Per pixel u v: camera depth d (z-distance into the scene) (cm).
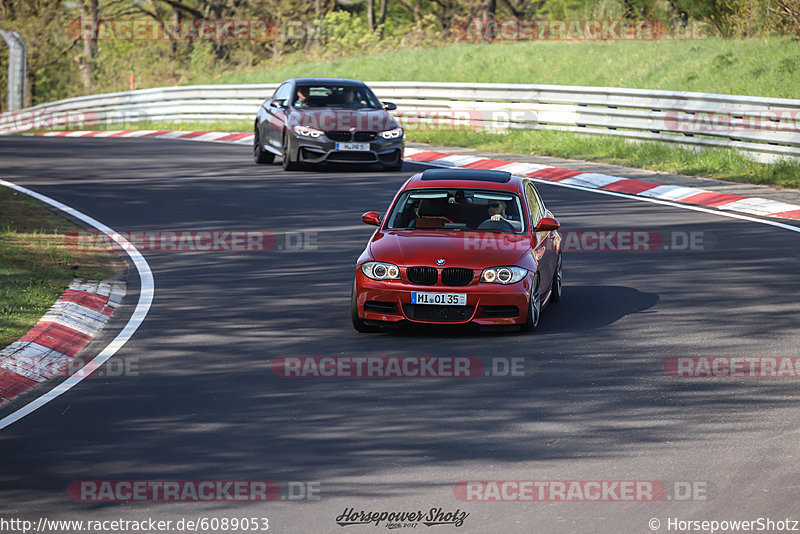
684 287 4506
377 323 3816
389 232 4059
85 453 2628
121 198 7019
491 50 13675
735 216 6194
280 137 8294
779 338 3656
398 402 3017
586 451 2591
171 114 13062
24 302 4178
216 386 3203
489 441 2677
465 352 3566
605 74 11481
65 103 14600
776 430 2719
